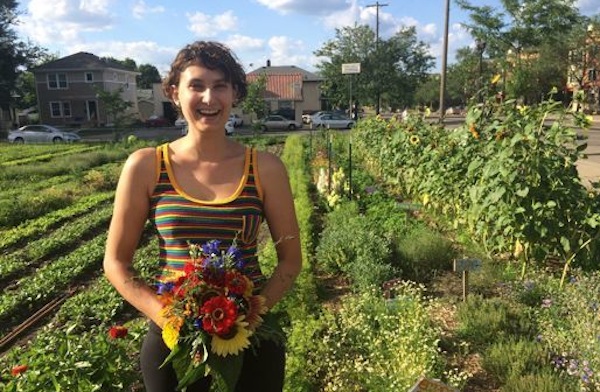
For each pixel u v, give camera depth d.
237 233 2.04
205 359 1.83
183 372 1.90
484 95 6.61
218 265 1.88
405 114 10.84
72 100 51.72
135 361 3.95
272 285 2.14
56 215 10.58
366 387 3.54
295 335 3.95
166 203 2.03
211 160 2.09
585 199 5.18
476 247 6.21
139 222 2.09
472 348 4.11
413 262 5.86
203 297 1.85
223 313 1.80
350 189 9.93
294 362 3.55
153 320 1.99
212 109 2.03
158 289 2.00
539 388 3.30
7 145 29.45
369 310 4.48
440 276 5.68
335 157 15.73
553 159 5.19
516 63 29.38
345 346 4.11
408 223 7.62
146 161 2.06
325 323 4.34
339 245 6.10
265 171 2.13
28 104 63.56
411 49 40.59
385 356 3.82
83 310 5.43
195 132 2.07
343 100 41.00
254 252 2.15
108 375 3.24
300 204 8.87
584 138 5.28
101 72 51.09
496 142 5.53
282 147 25.27
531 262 5.52
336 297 5.33
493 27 30.28
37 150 25.77
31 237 9.17
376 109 41.69
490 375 3.76
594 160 14.71
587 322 4.02
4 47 48.19
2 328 5.42
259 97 29.52
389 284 5.13
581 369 3.42
